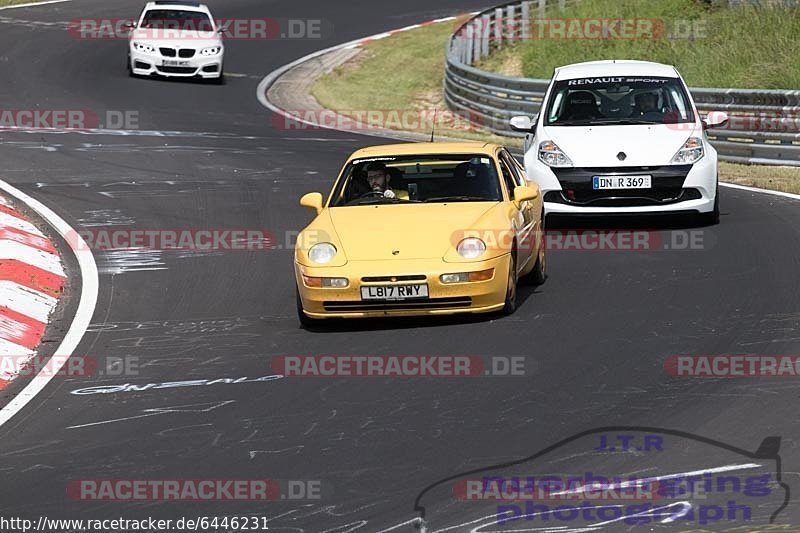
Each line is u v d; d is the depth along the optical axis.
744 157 67.12
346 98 100.75
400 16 139.62
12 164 64.06
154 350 32.41
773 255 41.12
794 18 94.75
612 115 49.72
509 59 110.69
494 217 34.84
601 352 30.02
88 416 26.81
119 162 65.50
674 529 19.31
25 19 129.25
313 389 28.02
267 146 72.62
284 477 22.31
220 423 25.83
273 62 114.00
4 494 22.11
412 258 32.97
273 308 36.97
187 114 84.56
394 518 20.11
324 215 36.09
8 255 41.62
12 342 33.22
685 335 31.31
